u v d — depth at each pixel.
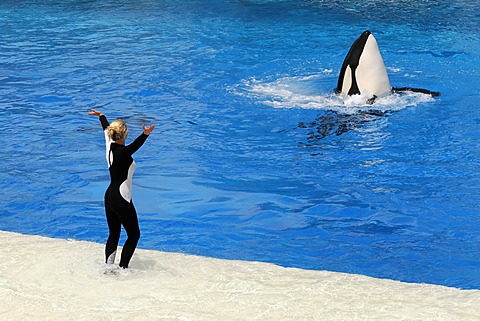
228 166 20.97
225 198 18.91
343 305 11.37
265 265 13.35
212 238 16.75
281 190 19.33
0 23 41.75
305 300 11.57
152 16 43.09
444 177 19.94
